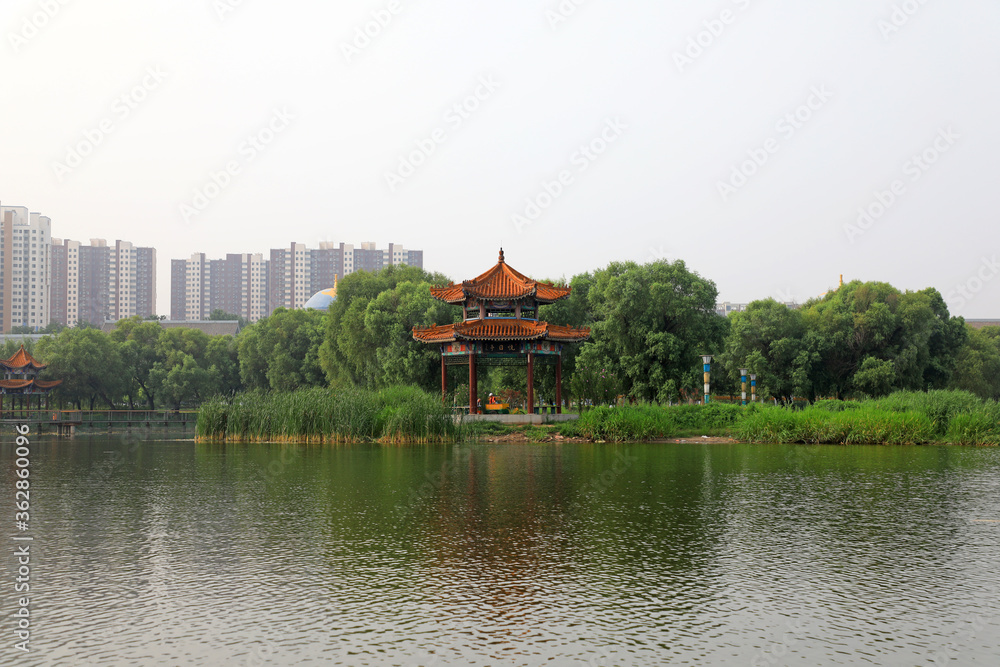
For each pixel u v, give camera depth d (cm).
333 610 1334
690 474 3167
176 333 12306
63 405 11519
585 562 1650
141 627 1248
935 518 2147
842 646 1162
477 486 2816
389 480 2995
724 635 1210
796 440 4962
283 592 1437
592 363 6938
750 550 1759
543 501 2459
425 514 2227
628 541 1853
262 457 4028
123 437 7094
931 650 1147
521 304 6016
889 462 3641
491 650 1150
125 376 11044
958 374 9738
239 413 5341
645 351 6712
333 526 2044
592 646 1165
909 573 1559
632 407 5597
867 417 4853
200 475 3203
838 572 1569
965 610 1327
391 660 1112
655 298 6731
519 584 1484
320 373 10456
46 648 1158
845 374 9112
